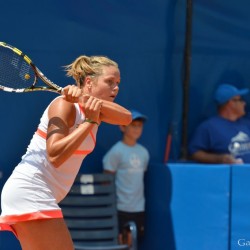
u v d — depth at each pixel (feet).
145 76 56.13
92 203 51.57
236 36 59.47
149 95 56.39
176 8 57.00
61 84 52.75
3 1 51.13
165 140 57.21
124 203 52.34
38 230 32.42
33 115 52.26
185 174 51.83
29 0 51.78
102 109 32.27
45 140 32.48
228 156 54.90
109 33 54.49
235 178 50.37
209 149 56.95
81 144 32.48
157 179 53.36
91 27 53.83
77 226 51.34
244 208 50.29
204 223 51.13
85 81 33.37
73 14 53.16
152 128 56.59
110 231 51.37
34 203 32.19
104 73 33.19
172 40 57.06
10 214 32.35
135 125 52.49
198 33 58.34
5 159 51.75
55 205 32.73
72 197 51.57
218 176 50.75
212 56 58.85
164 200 52.85
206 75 58.80
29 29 51.85
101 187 51.72
